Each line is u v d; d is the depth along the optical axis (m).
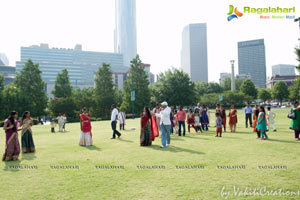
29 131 9.44
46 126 28.41
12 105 41.16
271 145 9.51
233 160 7.12
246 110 17.67
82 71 163.25
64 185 5.25
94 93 54.72
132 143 11.29
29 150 9.36
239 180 5.30
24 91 45.34
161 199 4.34
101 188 5.01
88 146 10.63
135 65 53.94
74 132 19.23
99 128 21.38
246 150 8.61
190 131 16.41
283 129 15.30
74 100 49.59
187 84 57.72
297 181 5.14
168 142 10.28
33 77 46.56
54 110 47.94
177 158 7.61
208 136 13.09
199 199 4.30
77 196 4.59
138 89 53.03
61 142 12.58
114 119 13.38
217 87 107.06
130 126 23.17
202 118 16.31
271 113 14.62
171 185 5.09
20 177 5.93
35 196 4.64
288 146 9.20
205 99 77.56
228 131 15.41
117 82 108.75
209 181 5.29
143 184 5.20
